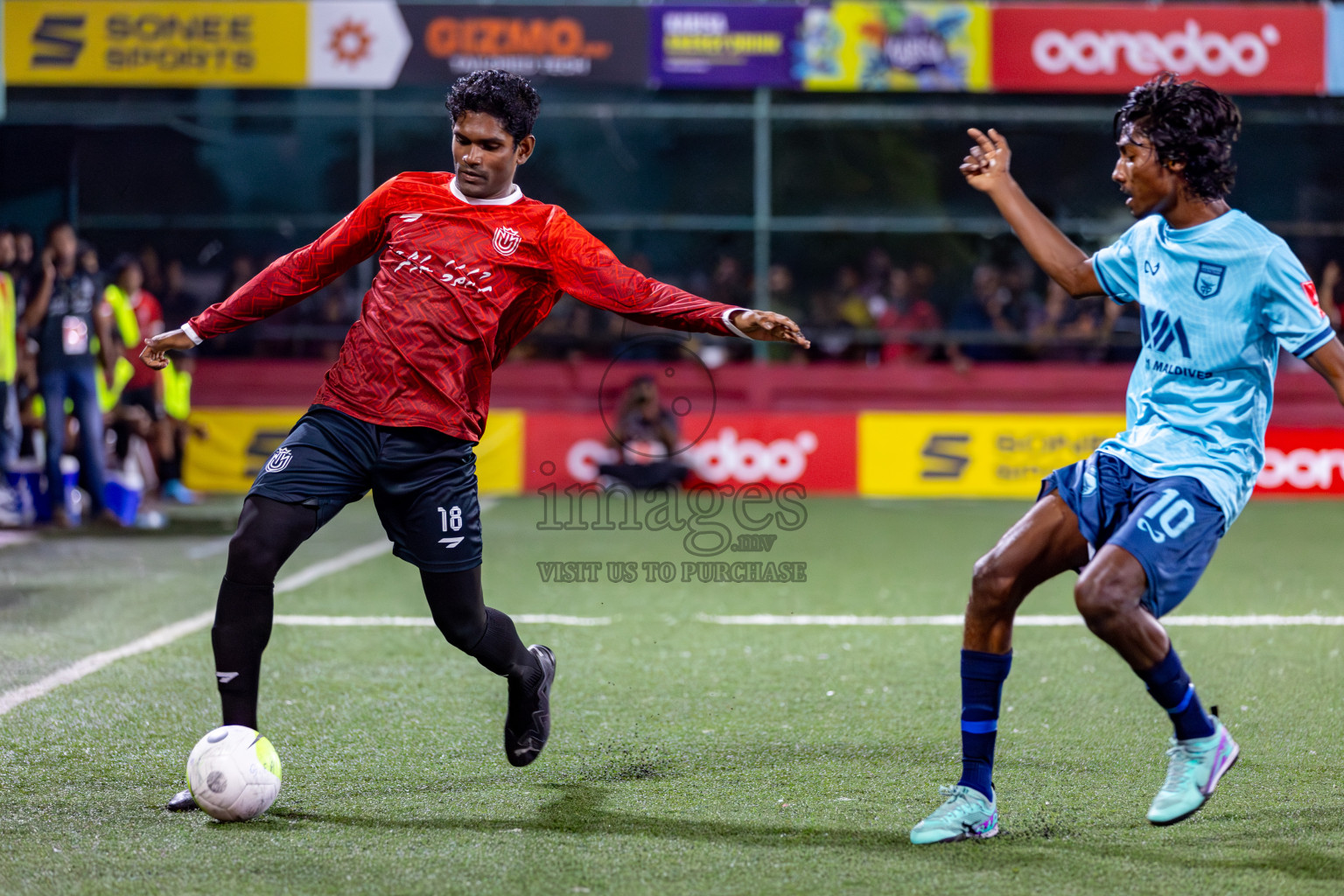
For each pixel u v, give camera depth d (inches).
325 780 203.8
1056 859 169.6
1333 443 676.1
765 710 251.9
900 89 689.0
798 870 165.5
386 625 335.0
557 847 173.8
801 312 769.6
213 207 764.0
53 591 383.2
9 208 740.0
